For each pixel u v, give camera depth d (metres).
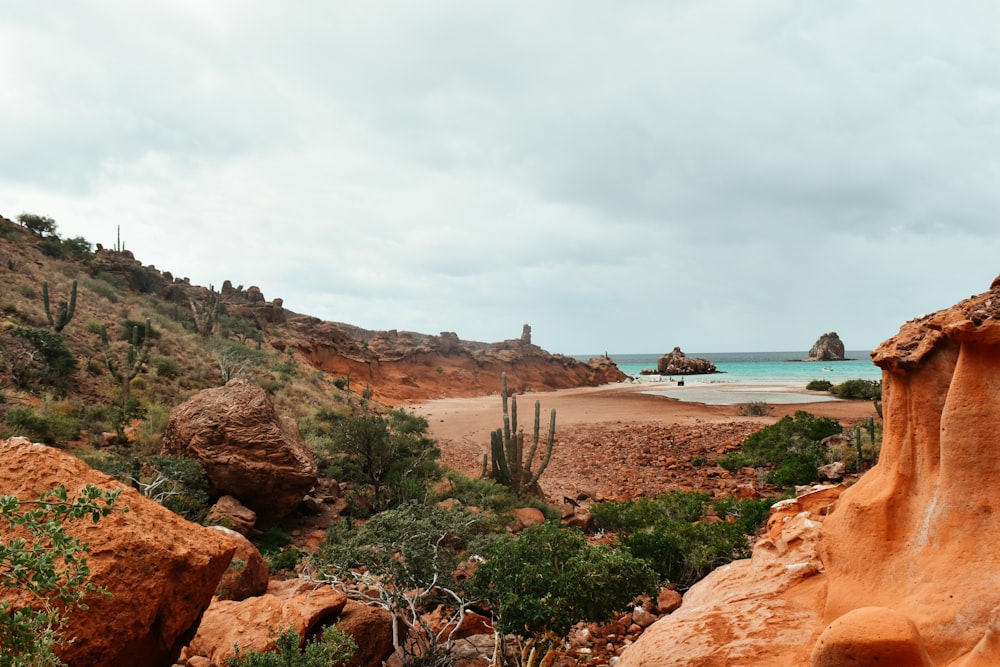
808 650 4.37
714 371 136.75
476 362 99.44
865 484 4.96
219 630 6.95
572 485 25.84
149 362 31.61
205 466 16.14
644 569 7.00
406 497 18.09
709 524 12.65
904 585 4.09
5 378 22.67
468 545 10.28
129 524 4.14
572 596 6.59
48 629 2.98
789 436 28.91
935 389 4.39
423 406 67.19
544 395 85.19
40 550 2.99
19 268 40.56
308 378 50.06
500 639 7.39
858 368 137.62
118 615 3.79
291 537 16.45
